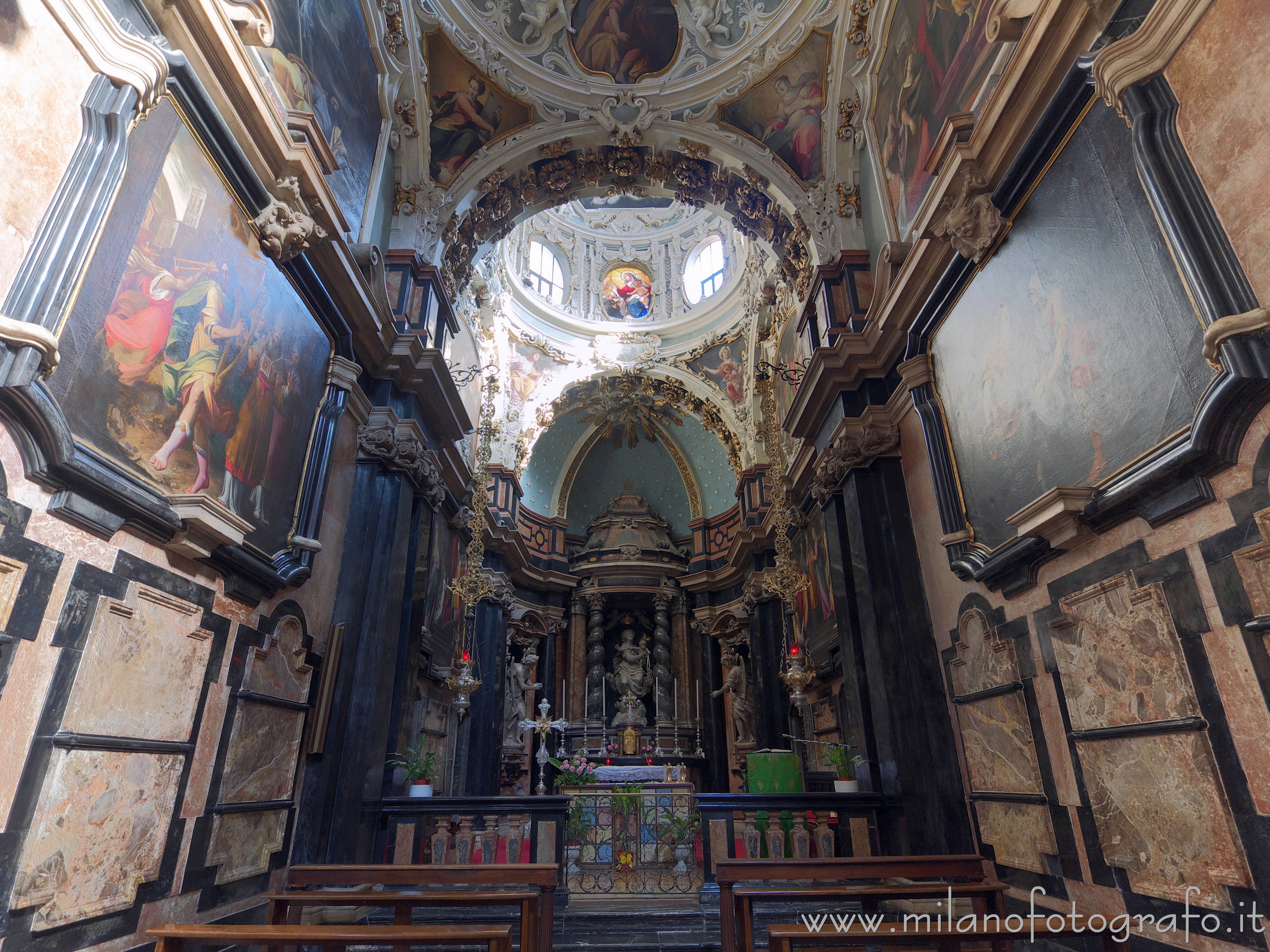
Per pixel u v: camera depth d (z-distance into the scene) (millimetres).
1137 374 4344
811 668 12391
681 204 20094
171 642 4480
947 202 6301
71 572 3635
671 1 10711
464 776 12852
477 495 12117
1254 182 3475
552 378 18281
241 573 5262
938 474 7094
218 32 4684
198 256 4836
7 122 3201
